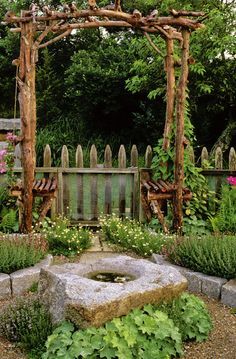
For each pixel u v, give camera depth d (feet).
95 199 24.53
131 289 11.22
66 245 18.58
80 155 24.35
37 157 40.47
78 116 46.57
